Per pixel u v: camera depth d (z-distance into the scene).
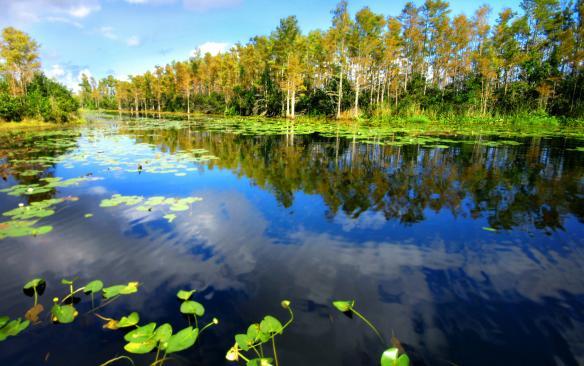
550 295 2.22
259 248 2.92
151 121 24.38
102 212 3.86
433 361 1.65
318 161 7.19
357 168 6.40
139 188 4.94
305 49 29.50
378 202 4.22
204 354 1.70
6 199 4.41
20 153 8.24
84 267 2.62
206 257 2.76
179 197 4.48
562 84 22.80
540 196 4.46
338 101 25.95
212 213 3.82
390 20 26.19
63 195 4.57
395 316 2.00
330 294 2.23
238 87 36.41
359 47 25.02
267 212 3.86
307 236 3.17
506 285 2.34
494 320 1.97
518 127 17.83
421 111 24.53
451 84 29.34
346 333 1.85
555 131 14.89
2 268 2.61
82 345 1.77
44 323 1.94
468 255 2.78
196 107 46.25
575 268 2.56
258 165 6.73
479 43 28.30
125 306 2.12
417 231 3.29
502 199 4.34
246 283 2.37
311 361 1.64
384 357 1.53
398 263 2.65
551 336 1.83
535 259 2.71
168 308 2.09
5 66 27.98
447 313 2.03
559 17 23.66
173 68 48.56
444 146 9.54
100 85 75.50
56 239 3.13
